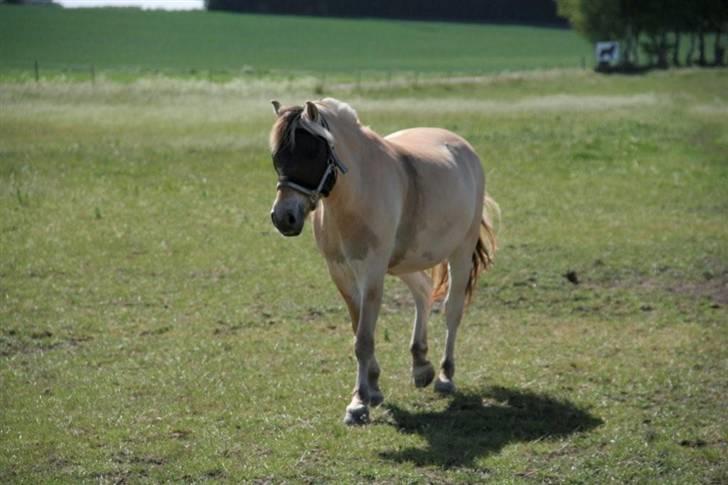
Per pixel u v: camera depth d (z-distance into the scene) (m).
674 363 10.55
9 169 22.20
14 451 7.95
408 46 114.06
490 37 126.06
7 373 9.98
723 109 39.34
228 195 20.17
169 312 12.34
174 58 92.75
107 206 18.70
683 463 7.87
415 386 9.80
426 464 7.79
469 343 11.37
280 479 7.46
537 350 11.04
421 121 33.06
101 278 13.80
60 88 39.16
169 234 16.48
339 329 11.86
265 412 8.98
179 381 9.80
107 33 108.12
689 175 23.38
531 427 8.68
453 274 10.02
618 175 23.38
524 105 40.03
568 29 140.00
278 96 41.56
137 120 31.30
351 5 144.88
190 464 7.68
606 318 12.43
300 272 14.29
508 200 20.03
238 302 12.80
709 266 14.87
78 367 10.23
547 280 13.98
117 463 7.75
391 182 8.77
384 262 8.73
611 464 7.83
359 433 8.42
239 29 120.94
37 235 16.14
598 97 46.72
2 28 104.88
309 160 7.98
